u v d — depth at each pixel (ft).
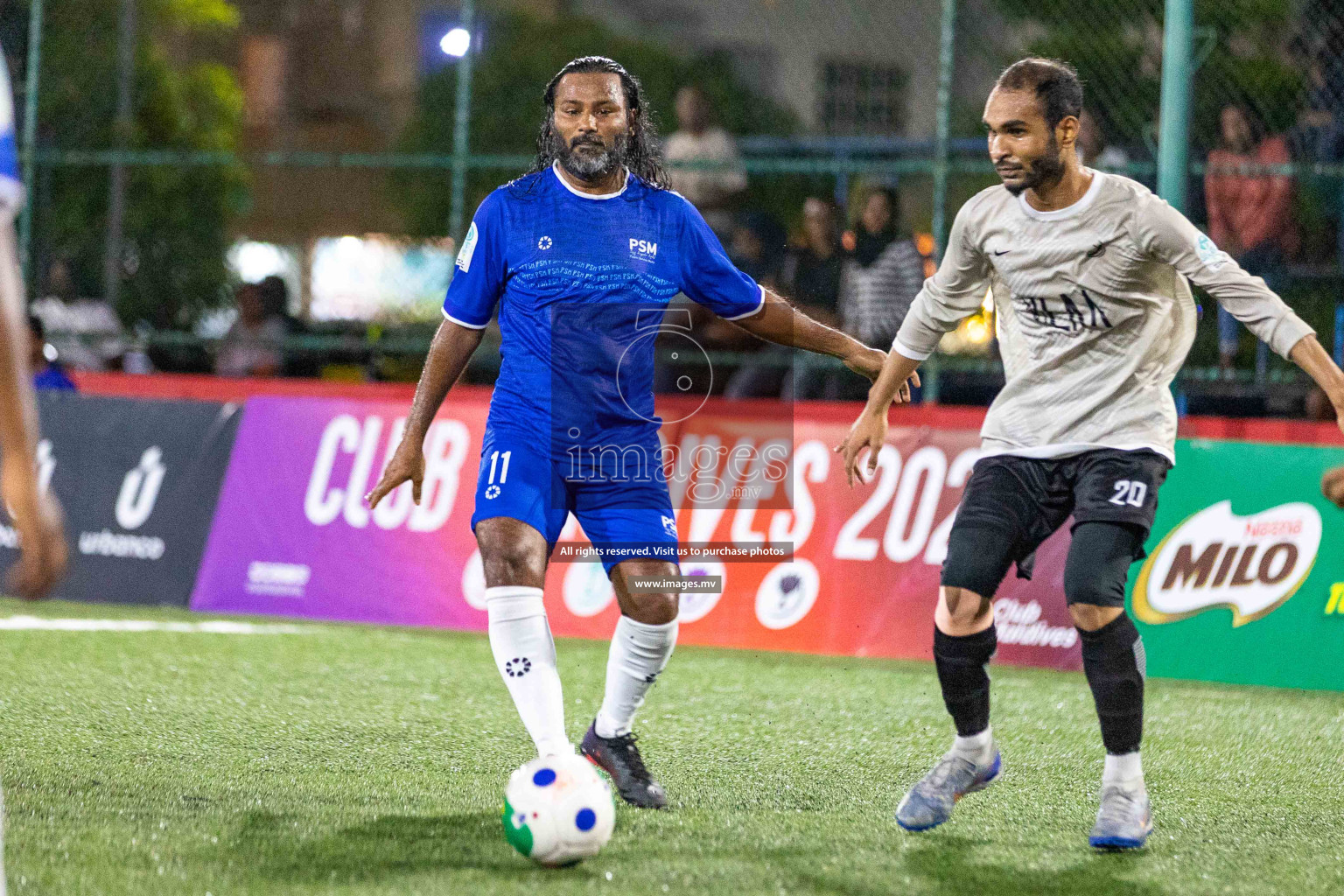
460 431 84.69
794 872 35.06
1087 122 90.48
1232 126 88.38
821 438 77.10
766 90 140.26
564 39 160.86
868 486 76.18
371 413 86.94
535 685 37.52
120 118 115.96
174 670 63.77
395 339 106.01
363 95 196.44
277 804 40.86
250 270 132.77
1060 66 37.73
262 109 195.72
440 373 40.42
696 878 34.32
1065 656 71.51
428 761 47.32
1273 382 85.76
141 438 91.30
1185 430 78.38
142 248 116.26
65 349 108.68
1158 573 70.95
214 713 54.49
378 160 101.40
